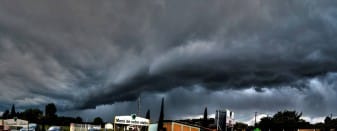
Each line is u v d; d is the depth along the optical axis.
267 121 94.25
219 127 55.31
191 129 52.25
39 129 76.19
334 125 80.12
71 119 113.00
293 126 90.44
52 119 116.06
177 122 50.78
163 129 50.25
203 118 78.25
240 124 87.81
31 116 126.38
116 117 41.19
